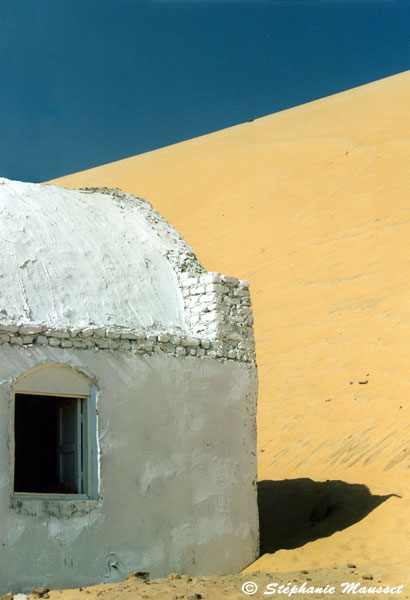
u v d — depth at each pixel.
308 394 21.09
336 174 38.03
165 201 42.38
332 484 14.35
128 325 11.09
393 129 40.72
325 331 24.83
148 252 12.51
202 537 10.99
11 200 11.62
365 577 9.98
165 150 52.50
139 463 10.56
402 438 15.98
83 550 9.77
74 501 9.84
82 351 10.32
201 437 11.34
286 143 43.81
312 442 18.09
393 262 27.62
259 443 19.42
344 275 28.36
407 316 23.31
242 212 38.16
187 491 10.99
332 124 44.94
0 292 10.12
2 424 9.40
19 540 9.26
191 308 12.16
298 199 37.19
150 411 10.84
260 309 28.41
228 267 33.25
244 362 12.20
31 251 10.90
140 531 10.38
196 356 11.56
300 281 29.30
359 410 18.70
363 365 21.52
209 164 44.94
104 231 12.31
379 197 33.72
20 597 8.93
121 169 49.34
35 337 9.94
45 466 12.52
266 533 13.13
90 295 11.02
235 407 11.88
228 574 11.09
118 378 10.59
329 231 32.69
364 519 12.38
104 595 9.12
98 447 10.20
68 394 10.17
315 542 12.03
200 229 37.94
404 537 11.33
